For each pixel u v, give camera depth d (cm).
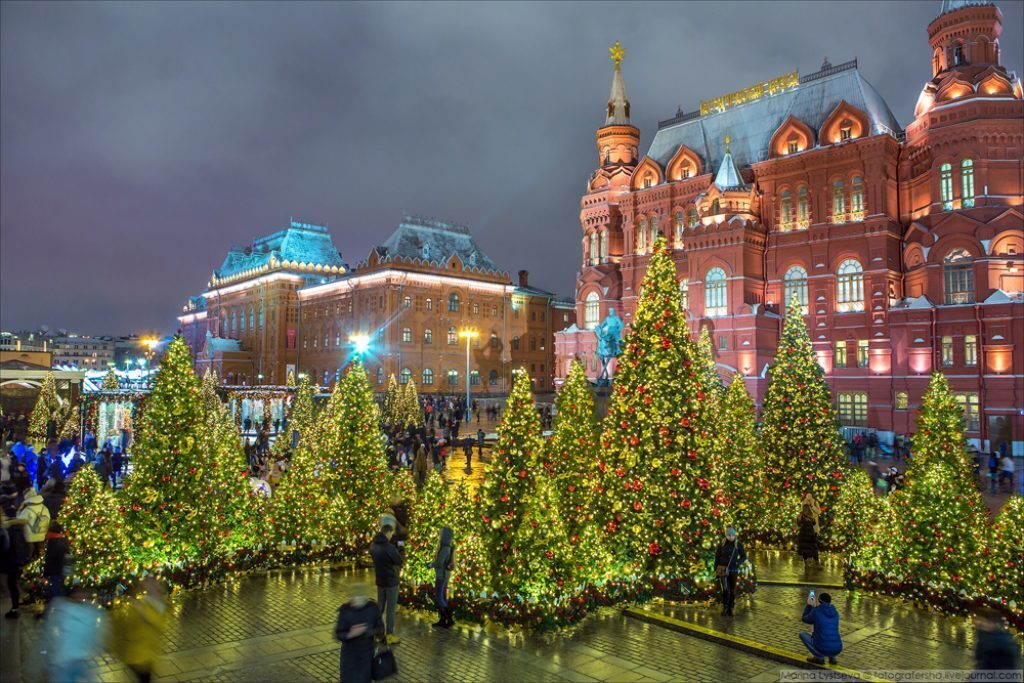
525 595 1474
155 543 1673
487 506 1566
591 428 2020
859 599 1750
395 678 1211
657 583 1695
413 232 10250
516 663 1286
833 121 6100
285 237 12112
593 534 1650
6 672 1180
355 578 1825
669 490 1720
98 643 1332
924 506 1728
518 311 11025
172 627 1445
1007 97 5178
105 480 2850
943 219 5247
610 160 8312
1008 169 5159
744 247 6203
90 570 1556
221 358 12112
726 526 1647
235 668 1234
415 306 9650
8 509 1839
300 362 11488
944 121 5341
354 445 2094
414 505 2066
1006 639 1037
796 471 2372
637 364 1828
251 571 1856
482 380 10356
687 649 1373
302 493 1986
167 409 1794
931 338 5172
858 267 5812
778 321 6203
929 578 1661
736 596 1723
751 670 1265
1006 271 4988
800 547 2106
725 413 2384
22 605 1530
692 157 7175
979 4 5472
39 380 6359
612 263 7994
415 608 1602
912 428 5247
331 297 10750
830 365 5891
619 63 8525
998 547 1573
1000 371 4828
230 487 1875
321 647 1337
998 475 3481
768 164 6438
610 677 1223
